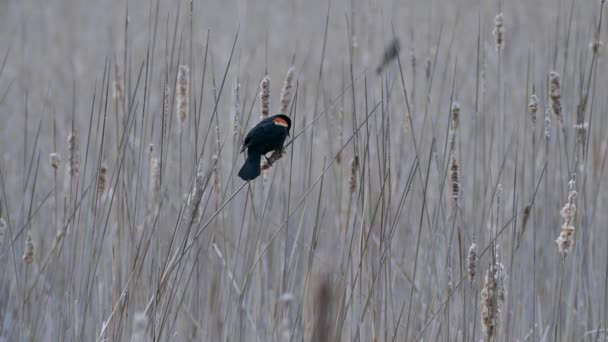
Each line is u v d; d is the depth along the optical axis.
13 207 12.42
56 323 9.90
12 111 15.95
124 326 8.78
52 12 23.34
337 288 8.76
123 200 9.73
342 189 10.80
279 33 20.30
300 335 8.94
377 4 18.31
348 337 9.75
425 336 9.63
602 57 12.67
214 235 10.05
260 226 8.94
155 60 17.34
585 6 17.78
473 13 20.64
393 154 11.64
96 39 20.95
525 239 11.15
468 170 12.34
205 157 11.28
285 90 9.27
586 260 10.29
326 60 15.54
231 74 15.55
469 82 15.84
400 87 13.82
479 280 9.71
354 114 8.91
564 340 9.71
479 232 9.88
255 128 8.64
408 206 11.27
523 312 9.98
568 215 8.41
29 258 9.34
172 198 11.21
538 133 11.80
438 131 11.84
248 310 9.95
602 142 12.11
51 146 14.60
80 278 9.69
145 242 9.29
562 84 10.51
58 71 17.73
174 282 8.19
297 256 9.59
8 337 9.75
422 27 19.05
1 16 22.72
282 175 10.72
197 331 9.69
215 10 23.62
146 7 24.52
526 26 18.17
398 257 11.10
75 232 9.75
